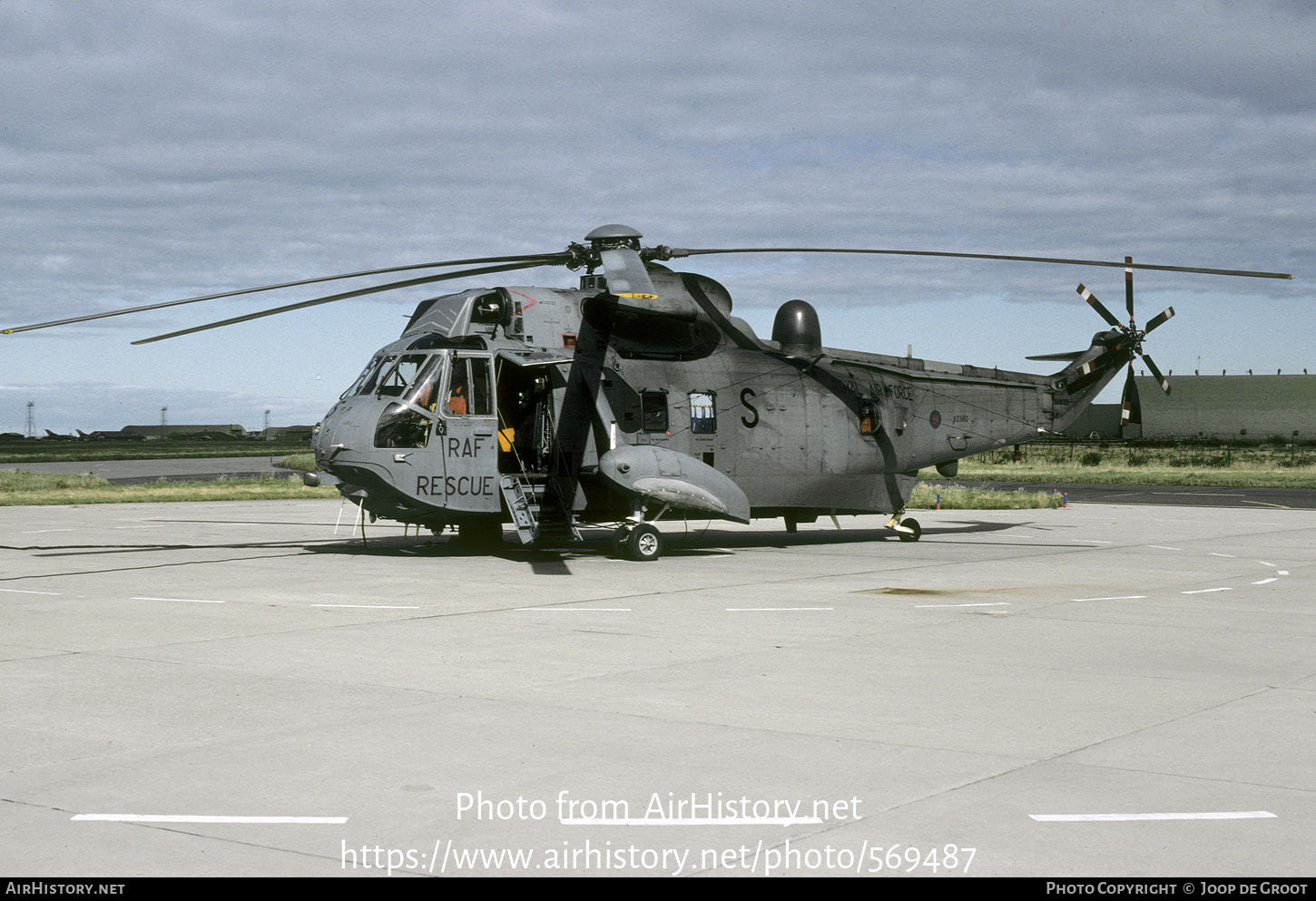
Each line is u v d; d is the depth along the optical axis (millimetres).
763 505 20594
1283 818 5430
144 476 58062
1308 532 24609
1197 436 107000
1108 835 5203
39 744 6664
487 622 11453
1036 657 9617
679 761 6348
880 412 21656
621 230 16703
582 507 18750
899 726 7191
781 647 10047
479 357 17953
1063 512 32438
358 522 26469
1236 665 9305
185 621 11438
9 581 14812
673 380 19516
